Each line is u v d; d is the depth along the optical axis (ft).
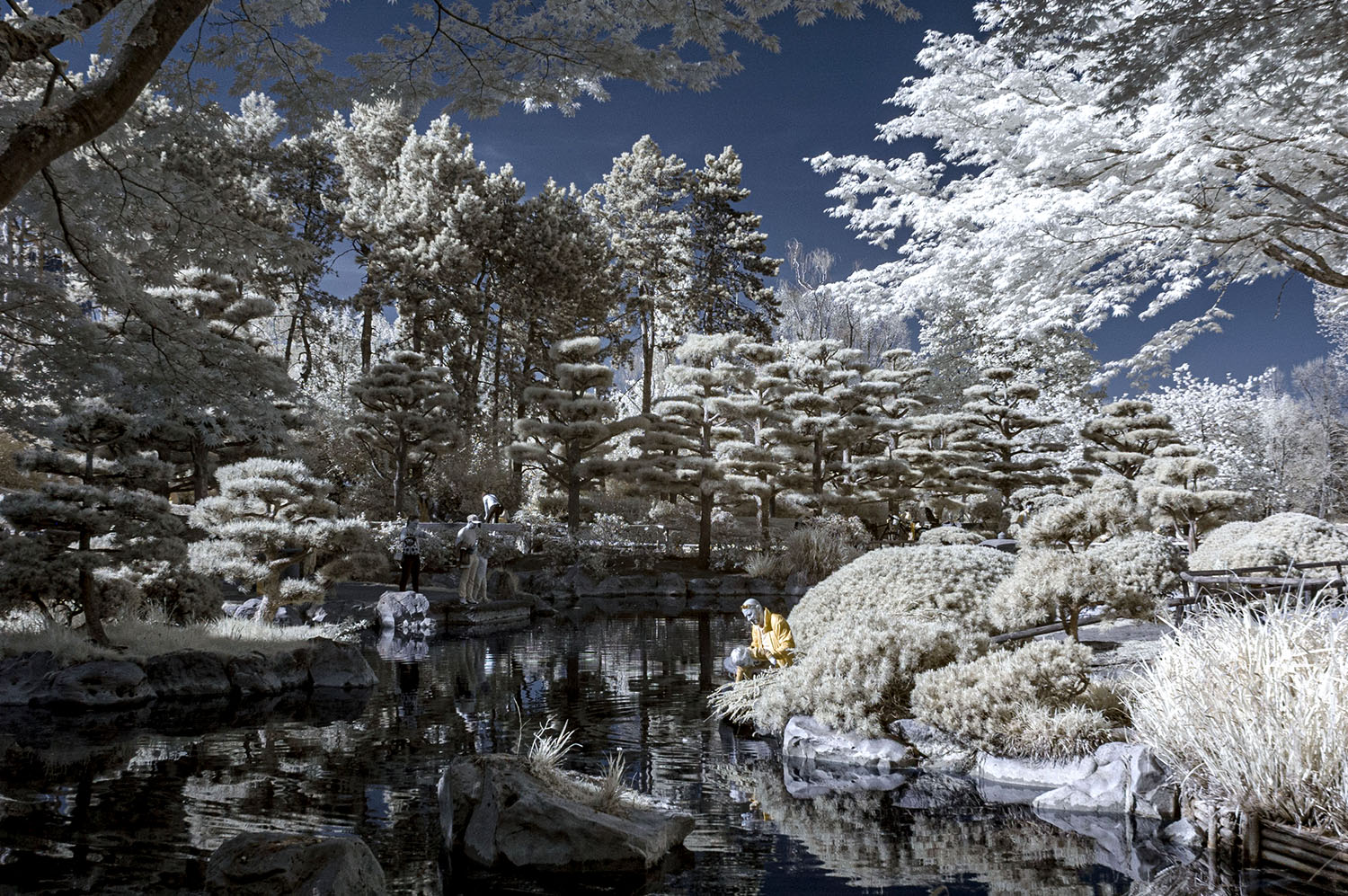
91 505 32.58
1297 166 25.76
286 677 33.60
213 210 20.63
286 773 21.40
